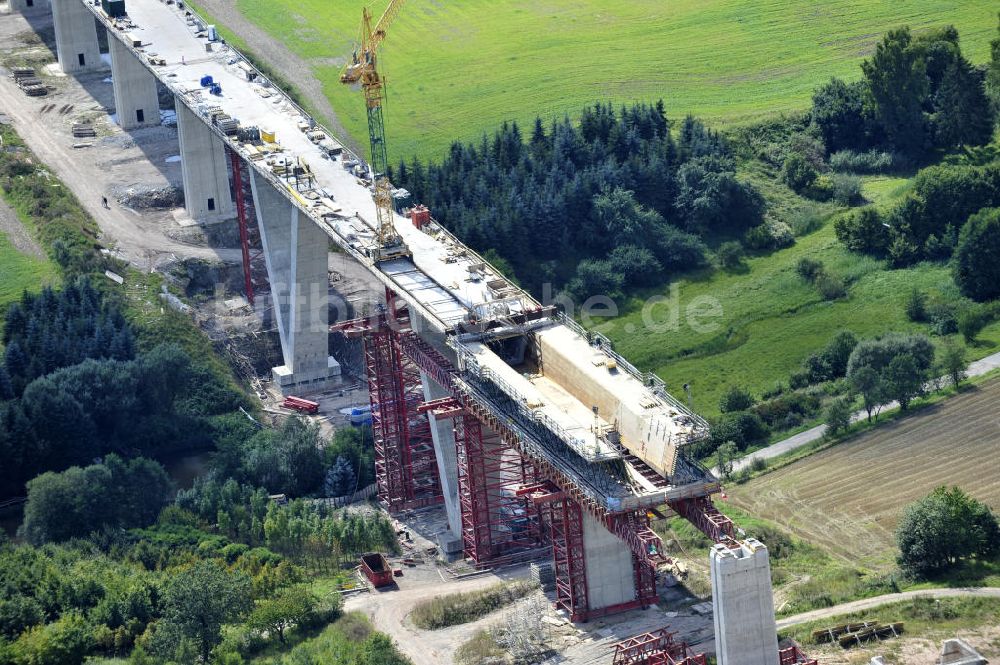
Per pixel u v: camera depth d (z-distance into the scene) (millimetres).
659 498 195750
